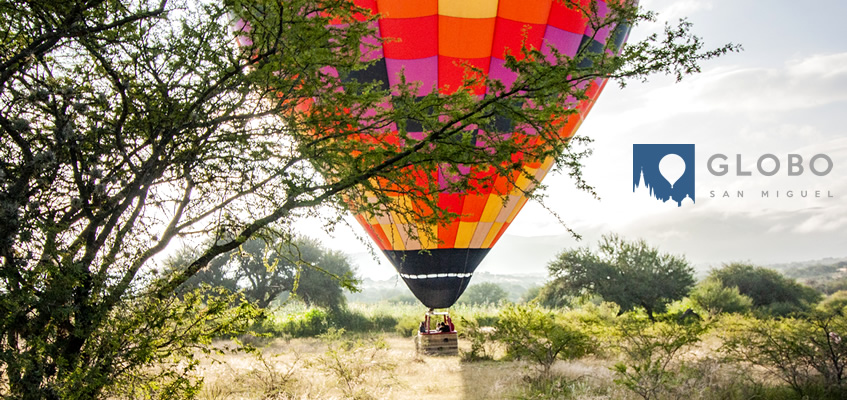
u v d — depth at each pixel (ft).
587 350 46.78
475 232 45.55
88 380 15.02
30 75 14.15
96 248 15.90
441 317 72.33
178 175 17.81
